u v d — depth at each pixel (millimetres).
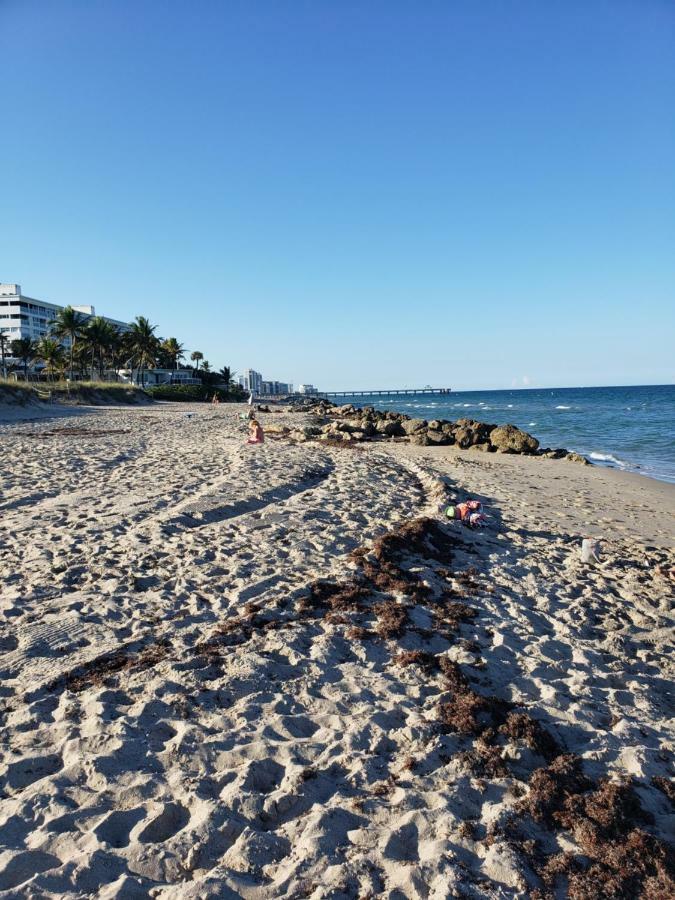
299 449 22641
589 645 6957
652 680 6258
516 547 10781
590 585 9055
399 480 16266
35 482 14117
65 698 5172
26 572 8000
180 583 7793
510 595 8289
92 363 83062
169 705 5090
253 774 4285
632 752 4703
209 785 4188
